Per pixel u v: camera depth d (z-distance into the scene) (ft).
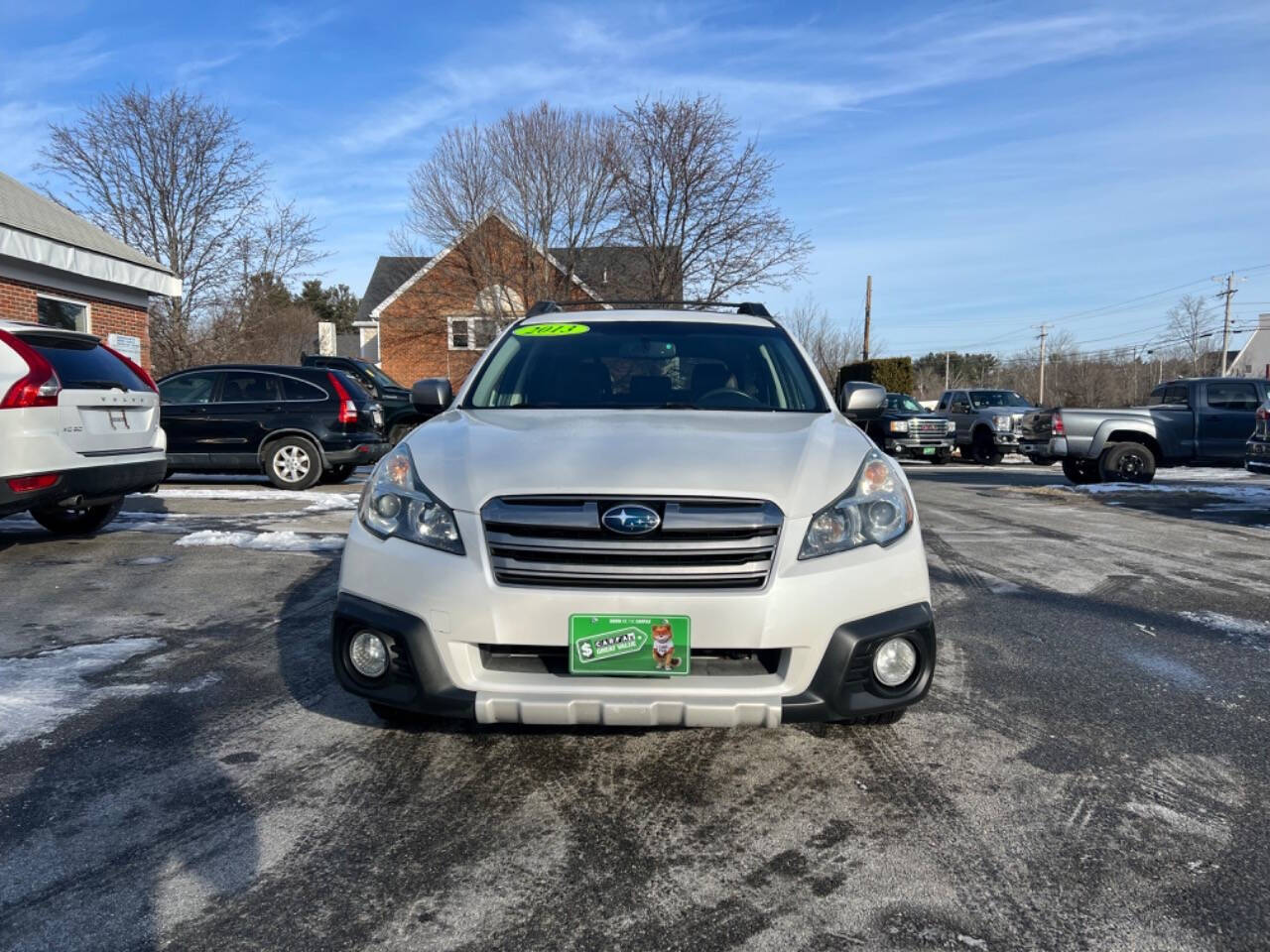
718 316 15.12
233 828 8.29
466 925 6.88
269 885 7.39
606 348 13.82
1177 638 14.79
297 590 17.35
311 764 9.66
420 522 9.08
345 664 9.23
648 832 8.29
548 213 91.20
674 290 92.58
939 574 19.86
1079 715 11.25
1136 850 8.00
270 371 35.04
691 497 8.69
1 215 38.91
